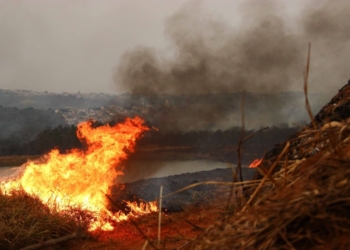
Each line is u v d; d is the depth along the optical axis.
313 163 3.28
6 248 8.74
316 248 2.62
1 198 10.64
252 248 2.78
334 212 2.70
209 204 11.67
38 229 9.32
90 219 11.17
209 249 2.90
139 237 9.62
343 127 3.26
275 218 2.82
